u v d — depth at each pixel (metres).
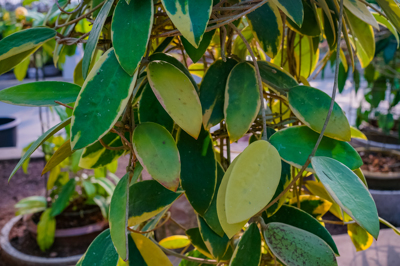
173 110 0.34
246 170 0.31
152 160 0.33
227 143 0.51
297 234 0.38
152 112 0.40
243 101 0.38
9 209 1.88
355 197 0.28
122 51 0.30
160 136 0.34
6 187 2.17
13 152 2.71
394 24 0.41
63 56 1.10
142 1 0.32
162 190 0.41
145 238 0.40
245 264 0.36
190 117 0.34
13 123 3.08
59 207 1.32
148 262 0.39
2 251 1.42
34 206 1.50
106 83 0.30
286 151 0.35
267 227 0.38
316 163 0.31
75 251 1.37
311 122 0.37
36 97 0.39
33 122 4.09
